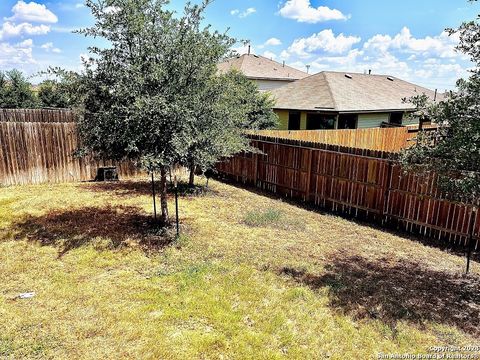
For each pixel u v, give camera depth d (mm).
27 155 10727
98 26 6039
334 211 9086
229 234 7074
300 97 20328
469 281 5387
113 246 6324
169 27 6219
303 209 9211
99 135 6148
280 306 4527
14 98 19703
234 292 4832
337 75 23281
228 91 6871
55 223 7426
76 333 3904
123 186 10953
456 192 4789
